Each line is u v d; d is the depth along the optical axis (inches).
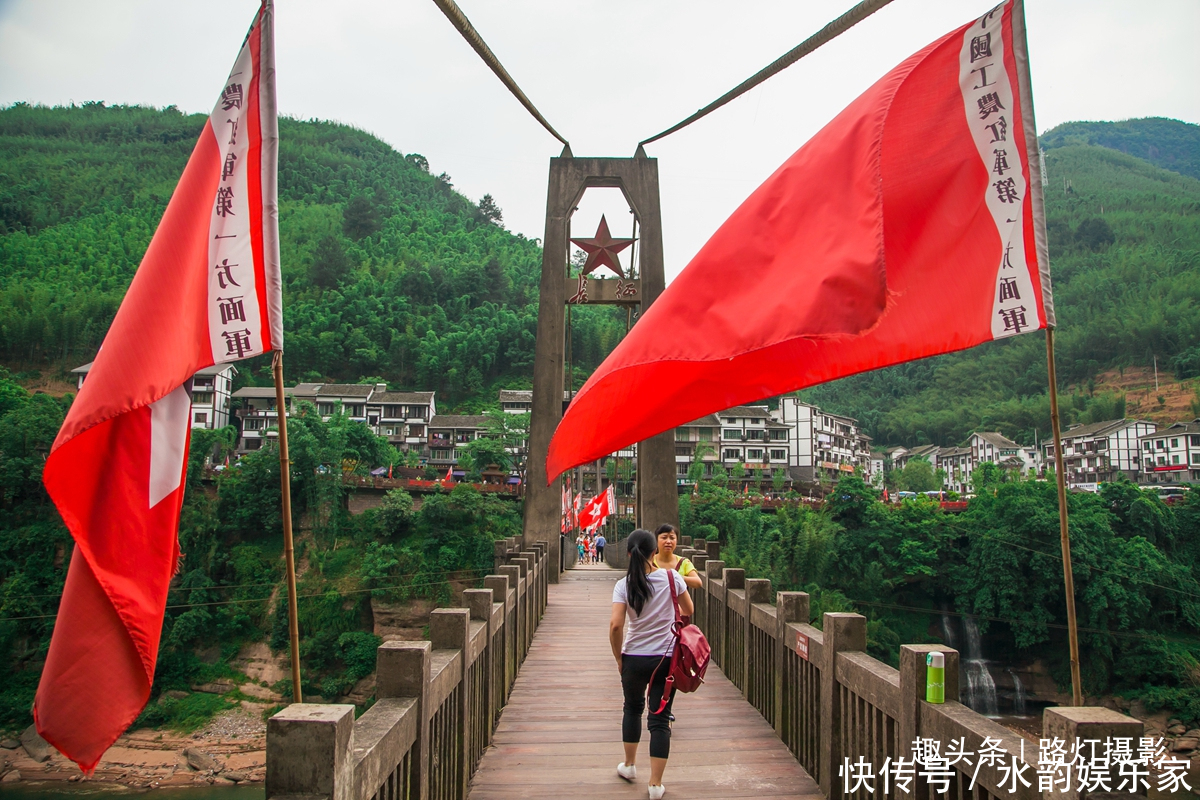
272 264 133.1
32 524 1573.6
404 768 121.8
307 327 3403.1
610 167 686.5
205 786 1029.2
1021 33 126.2
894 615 1555.1
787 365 126.0
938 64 127.1
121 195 4724.4
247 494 1641.2
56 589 1502.2
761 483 2370.8
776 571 1558.8
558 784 182.1
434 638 173.3
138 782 1045.8
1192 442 2347.4
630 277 701.9
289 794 83.3
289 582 123.2
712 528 1680.6
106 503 118.0
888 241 123.3
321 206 4990.2
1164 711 1244.5
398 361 3454.7
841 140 116.6
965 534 1531.7
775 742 212.4
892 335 122.2
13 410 1796.3
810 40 193.6
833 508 1664.6
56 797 994.1
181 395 126.3
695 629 175.5
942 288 123.0
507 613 264.7
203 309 129.5
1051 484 1530.5
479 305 4067.4
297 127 6766.7
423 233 4889.3
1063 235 5172.2
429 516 1624.0
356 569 1560.0
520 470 2316.7
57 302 3085.6
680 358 114.9
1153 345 3585.1
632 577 177.3
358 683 1385.3
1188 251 4397.1
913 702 124.9
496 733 224.2
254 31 137.9
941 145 125.2
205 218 131.7
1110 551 1397.6
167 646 1390.3
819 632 193.8
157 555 119.6
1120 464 2541.8
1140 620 1352.1
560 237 678.5
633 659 176.4
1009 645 1435.8
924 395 4094.5
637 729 182.2
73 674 112.4
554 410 656.4
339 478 1660.9
